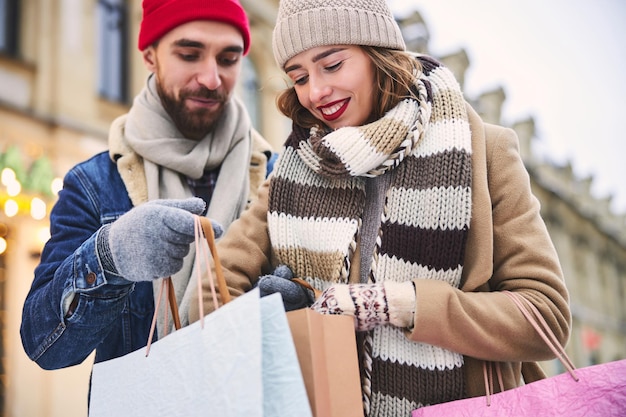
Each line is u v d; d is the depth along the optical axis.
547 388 0.98
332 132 1.23
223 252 1.34
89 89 6.55
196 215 1.02
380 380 1.14
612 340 19.41
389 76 1.26
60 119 6.18
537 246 1.15
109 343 1.53
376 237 1.21
